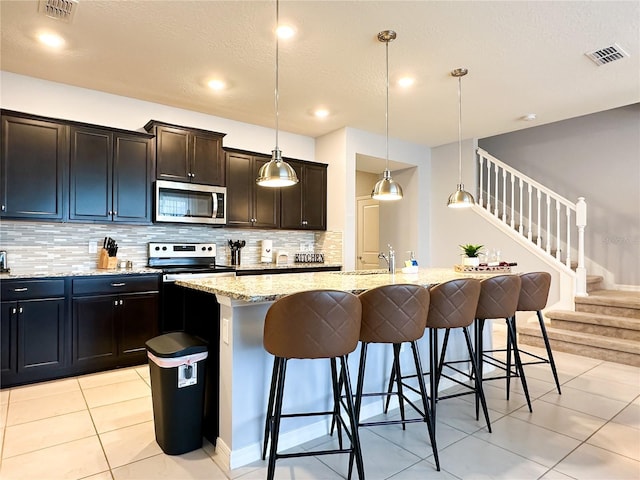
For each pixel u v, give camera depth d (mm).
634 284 4926
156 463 2037
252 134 4852
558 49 2979
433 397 2311
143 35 2789
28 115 3229
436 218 5883
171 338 2266
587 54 3051
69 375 3230
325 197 5180
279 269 4484
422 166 5855
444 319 2301
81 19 2588
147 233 4156
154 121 3828
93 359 3324
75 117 3699
